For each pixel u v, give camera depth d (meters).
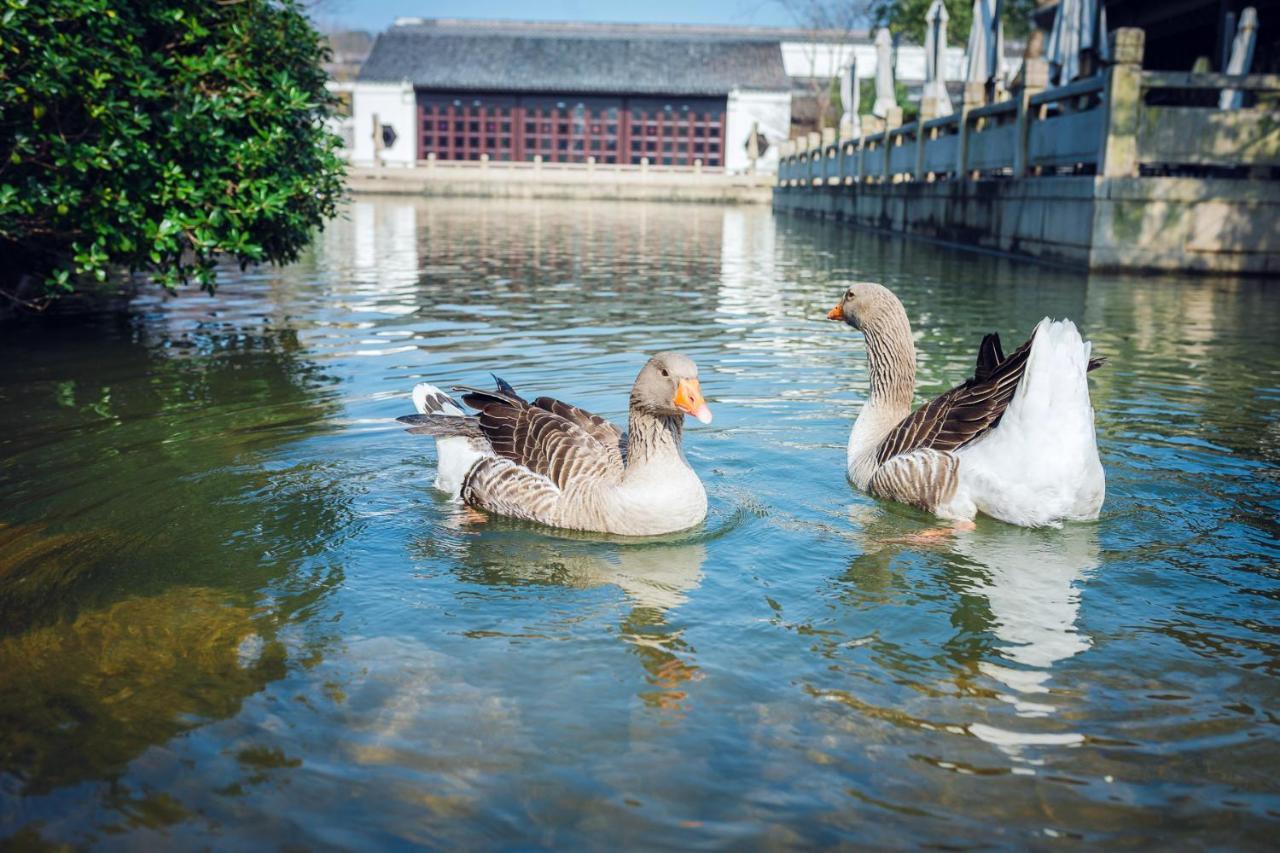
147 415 7.00
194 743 3.13
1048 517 4.98
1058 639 3.89
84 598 4.18
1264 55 21.86
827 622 4.04
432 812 2.81
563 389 7.93
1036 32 28.83
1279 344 9.64
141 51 8.77
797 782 2.95
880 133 28.58
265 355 9.16
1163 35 24.94
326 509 5.32
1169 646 3.84
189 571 4.48
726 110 58.53
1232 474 5.88
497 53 59.91
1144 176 17.38
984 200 20.23
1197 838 2.73
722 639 3.88
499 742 3.14
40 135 8.16
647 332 10.63
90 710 3.31
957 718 3.31
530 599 4.24
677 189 52.09
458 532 5.04
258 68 9.62
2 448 6.21
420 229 27.17
